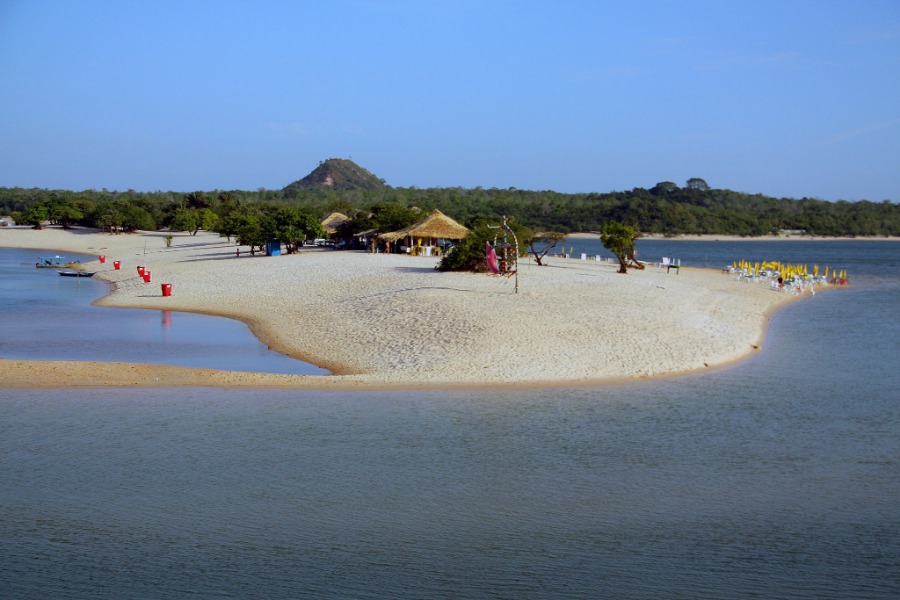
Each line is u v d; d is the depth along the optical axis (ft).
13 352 86.58
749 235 625.41
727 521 40.40
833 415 60.80
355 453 50.80
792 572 34.71
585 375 72.74
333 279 144.97
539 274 153.48
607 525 39.96
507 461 49.42
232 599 32.30
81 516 40.68
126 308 126.82
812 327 114.83
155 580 33.83
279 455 50.34
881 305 148.15
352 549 37.06
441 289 121.19
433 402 63.77
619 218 602.85
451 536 38.58
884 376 75.82
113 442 52.85
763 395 67.21
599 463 49.16
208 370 74.90
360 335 92.27
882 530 39.27
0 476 46.32
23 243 347.97
